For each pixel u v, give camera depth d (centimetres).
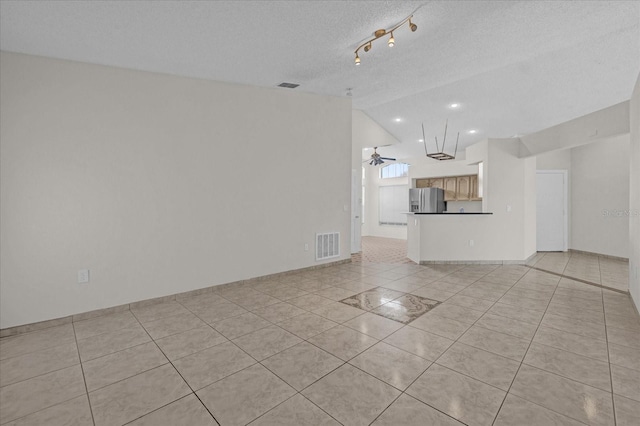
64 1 229
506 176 582
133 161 348
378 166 1129
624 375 210
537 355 238
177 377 212
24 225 291
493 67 415
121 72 341
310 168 522
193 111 391
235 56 345
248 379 209
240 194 438
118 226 340
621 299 373
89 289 324
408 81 456
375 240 1012
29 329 293
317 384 203
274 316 321
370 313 327
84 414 177
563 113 633
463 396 189
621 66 440
